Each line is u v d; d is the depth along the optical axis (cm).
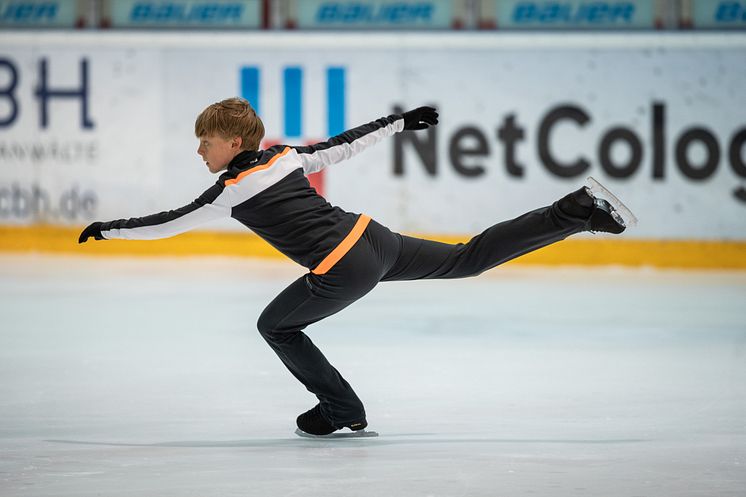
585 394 1329
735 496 840
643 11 3247
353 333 1897
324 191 3275
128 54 3372
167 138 3362
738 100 3142
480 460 969
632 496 838
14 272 2908
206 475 916
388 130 1077
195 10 3406
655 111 3172
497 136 3231
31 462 970
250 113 1001
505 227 992
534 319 2088
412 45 3262
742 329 1948
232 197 980
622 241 3148
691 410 1223
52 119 3397
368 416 1194
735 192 3142
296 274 2883
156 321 2033
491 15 3297
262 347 1727
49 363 1572
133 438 1079
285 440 1066
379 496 840
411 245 1015
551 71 3209
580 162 3206
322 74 3319
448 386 1388
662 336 1867
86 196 3391
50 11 3453
